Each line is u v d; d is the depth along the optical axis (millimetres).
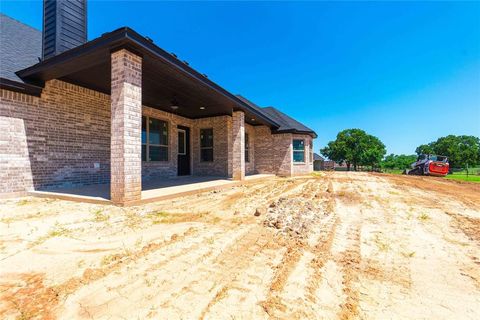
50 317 1698
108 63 5633
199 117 12258
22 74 5988
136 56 5109
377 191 8109
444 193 7961
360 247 3195
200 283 2203
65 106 6910
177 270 2434
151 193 6117
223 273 2406
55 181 6637
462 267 2668
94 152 7684
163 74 6430
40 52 8039
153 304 1869
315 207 5469
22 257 2637
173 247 3020
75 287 2082
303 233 3672
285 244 3236
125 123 4848
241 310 1822
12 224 3752
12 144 5770
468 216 4824
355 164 35594
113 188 4957
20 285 2100
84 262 2553
